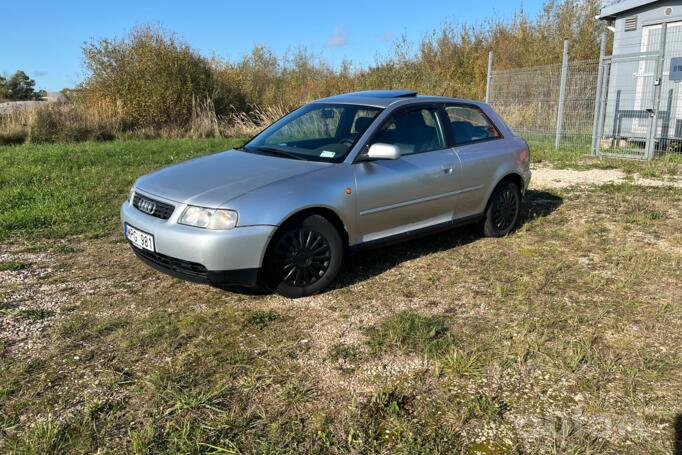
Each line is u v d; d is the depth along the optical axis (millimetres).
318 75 24016
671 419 2785
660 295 4352
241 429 2658
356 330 3711
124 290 4371
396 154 4430
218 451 2500
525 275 4773
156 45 18312
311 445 2551
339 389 3010
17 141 14789
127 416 2752
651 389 3045
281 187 4066
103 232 5934
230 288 4422
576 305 4141
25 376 3086
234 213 3830
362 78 20922
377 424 2717
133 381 3059
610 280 4664
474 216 5602
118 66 17984
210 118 18031
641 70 12078
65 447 2516
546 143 13664
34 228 6051
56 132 15406
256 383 3045
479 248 5551
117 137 16312
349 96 5422
